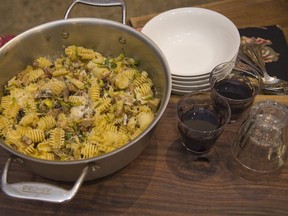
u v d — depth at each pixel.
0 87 0.87
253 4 1.14
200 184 0.75
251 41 1.04
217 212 0.70
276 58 1.00
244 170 0.76
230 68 0.88
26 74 0.90
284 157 0.78
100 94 0.87
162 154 0.79
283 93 0.93
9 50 0.86
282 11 1.12
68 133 0.79
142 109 0.83
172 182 0.75
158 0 2.21
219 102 0.79
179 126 0.77
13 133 0.77
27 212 0.72
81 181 0.62
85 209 0.72
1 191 0.74
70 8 0.95
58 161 0.62
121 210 0.71
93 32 0.92
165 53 0.98
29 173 0.77
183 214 0.70
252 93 0.84
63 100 0.86
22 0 2.25
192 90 0.89
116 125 0.81
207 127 0.78
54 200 0.60
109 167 0.68
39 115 0.82
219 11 1.13
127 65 0.93
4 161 0.79
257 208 0.71
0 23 2.14
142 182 0.75
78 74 0.92
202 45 1.00
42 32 0.89
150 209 0.71
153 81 0.90
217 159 0.78
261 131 0.76
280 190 0.73
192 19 1.00
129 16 2.12
